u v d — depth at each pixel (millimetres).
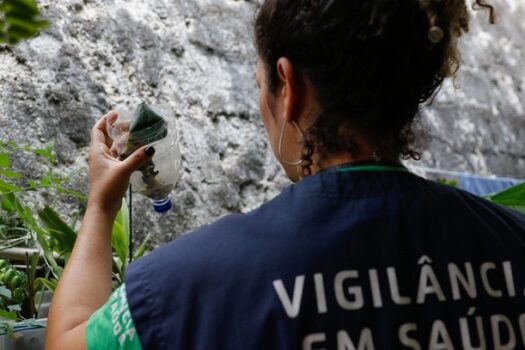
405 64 712
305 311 648
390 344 646
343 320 648
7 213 1818
